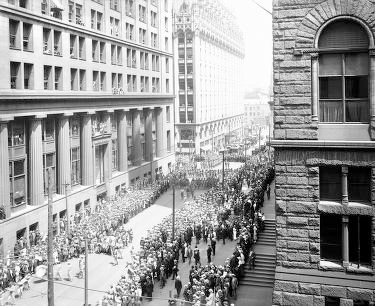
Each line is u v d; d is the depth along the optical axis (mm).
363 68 18125
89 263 38531
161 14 80625
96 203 56188
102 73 59906
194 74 115625
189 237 40562
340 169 18438
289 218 18812
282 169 18812
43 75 45812
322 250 18797
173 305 29547
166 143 84875
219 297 26828
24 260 35219
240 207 47000
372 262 17984
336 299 18422
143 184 68625
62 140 49531
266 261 32812
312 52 18203
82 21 54312
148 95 72875
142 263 33688
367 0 17516
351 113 18406
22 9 41844
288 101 18547
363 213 17953
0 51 39344
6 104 39781
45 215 45156
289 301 18734
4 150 39688
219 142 139000
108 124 60938
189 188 66625
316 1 18031
